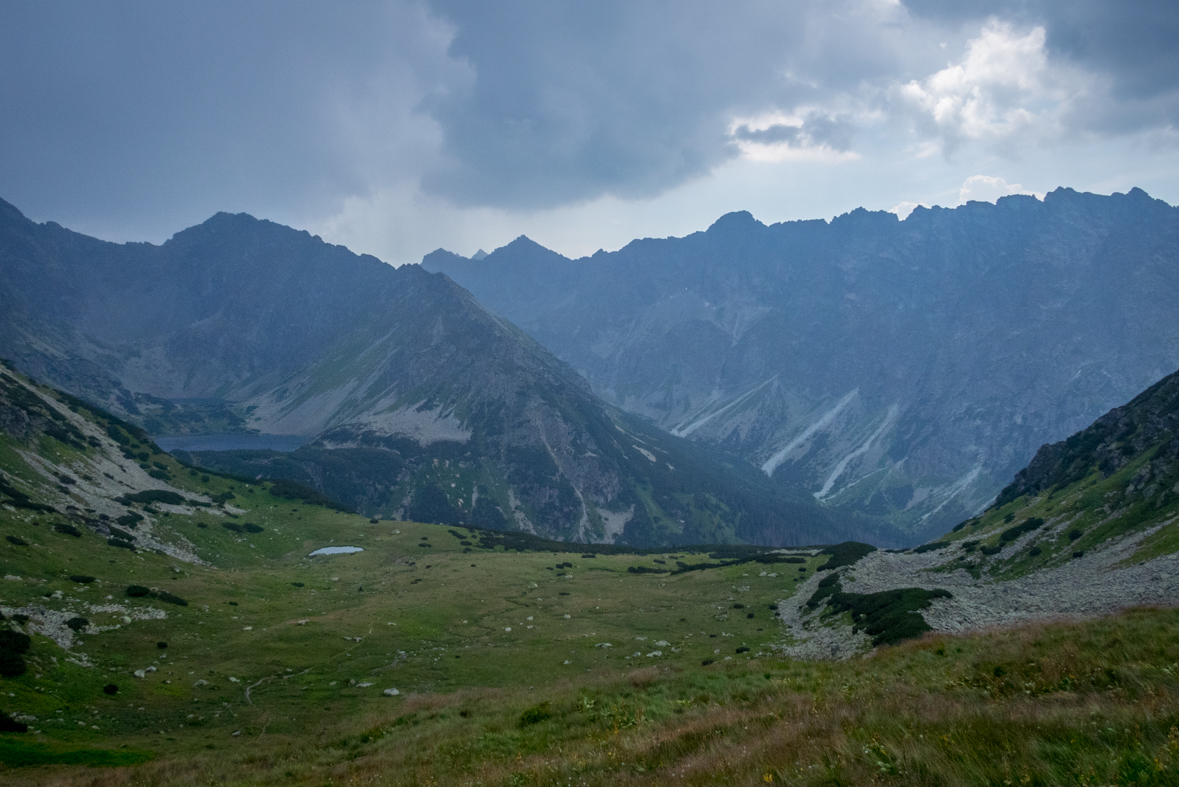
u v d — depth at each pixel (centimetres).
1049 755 1194
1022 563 8088
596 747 2284
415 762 2858
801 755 1449
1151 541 6575
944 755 1246
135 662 6366
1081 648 2567
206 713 5494
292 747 4053
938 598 6912
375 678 6575
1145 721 1269
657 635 8281
